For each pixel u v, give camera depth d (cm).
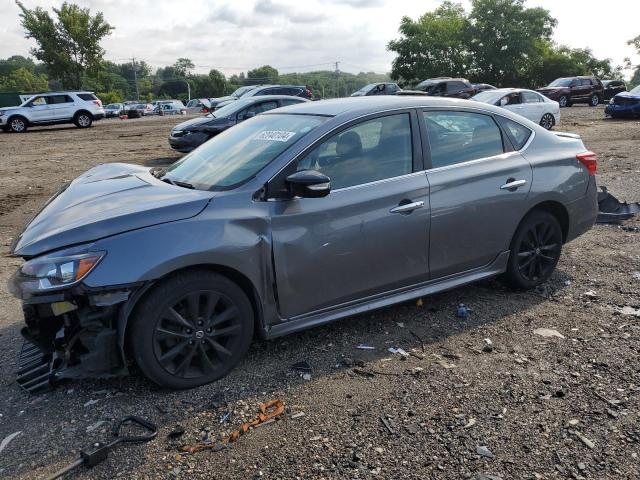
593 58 6309
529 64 5306
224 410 319
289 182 346
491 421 304
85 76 5175
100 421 312
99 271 305
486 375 350
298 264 359
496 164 443
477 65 5228
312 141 372
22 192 1043
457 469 267
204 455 281
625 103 2155
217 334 344
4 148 1848
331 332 415
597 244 613
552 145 487
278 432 297
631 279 507
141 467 273
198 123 1317
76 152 1680
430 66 5275
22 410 326
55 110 2695
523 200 455
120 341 316
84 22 4950
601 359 367
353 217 374
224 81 10644
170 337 329
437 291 427
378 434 294
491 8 5053
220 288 338
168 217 328
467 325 423
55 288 303
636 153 1264
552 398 324
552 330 412
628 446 281
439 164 418
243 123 464
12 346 408
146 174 435
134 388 344
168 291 322
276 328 364
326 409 318
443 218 413
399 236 394
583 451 278
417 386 339
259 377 353
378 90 3031
